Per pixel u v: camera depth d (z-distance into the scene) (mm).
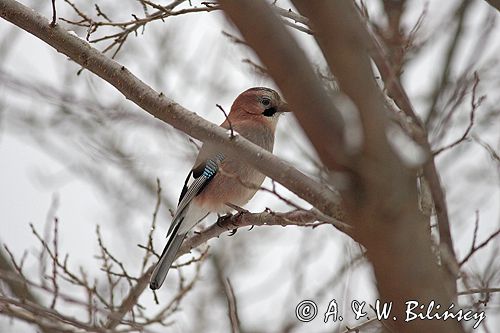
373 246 3807
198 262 11242
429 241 3850
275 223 9750
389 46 10961
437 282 3814
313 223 8039
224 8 3562
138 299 10898
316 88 3670
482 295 9188
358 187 3795
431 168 8352
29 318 10477
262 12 3547
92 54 8430
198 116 7805
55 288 10133
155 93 8102
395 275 3791
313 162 9891
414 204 3795
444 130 9156
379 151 3738
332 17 3564
